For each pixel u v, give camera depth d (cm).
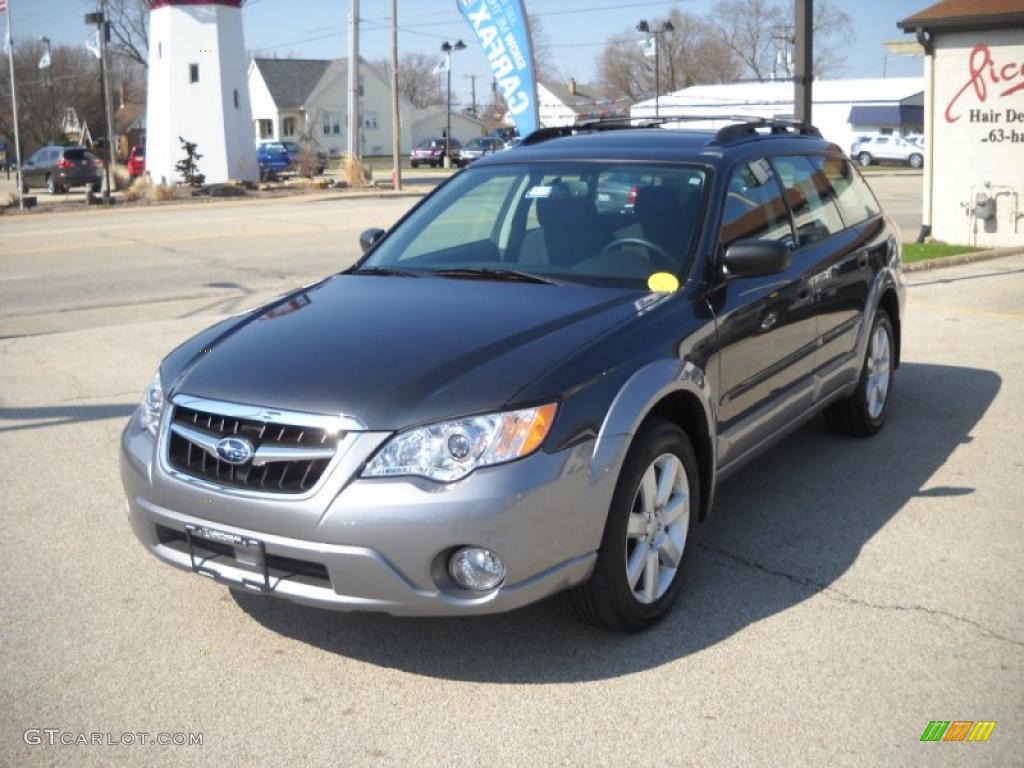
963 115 1465
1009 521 506
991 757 320
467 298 432
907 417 683
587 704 352
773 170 536
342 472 341
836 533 495
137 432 401
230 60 3950
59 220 2622
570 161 518
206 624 413
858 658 379
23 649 394
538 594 351
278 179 4706
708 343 427
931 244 1505
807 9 1120
